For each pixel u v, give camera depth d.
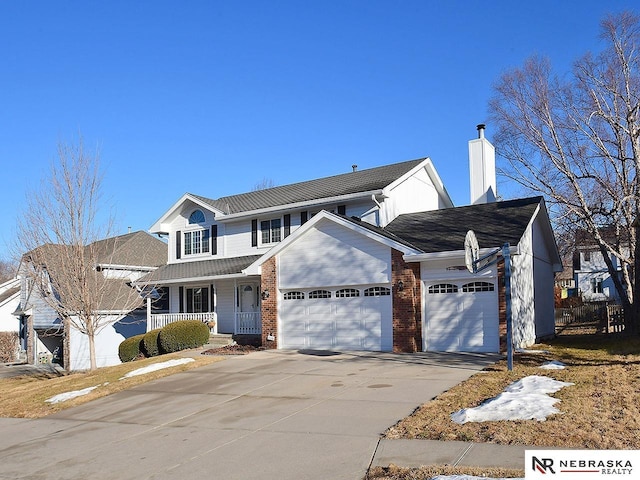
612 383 11.44
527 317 20.17
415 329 18.72
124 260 31.27
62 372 27.42
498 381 12.41
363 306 20.11
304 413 11.06
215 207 29.20
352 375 14.72
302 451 8.63
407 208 25.94
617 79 25.80
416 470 7.08
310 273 21.22
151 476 8.17
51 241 22.19
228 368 17.39
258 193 30.98
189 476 8.01
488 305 17.86
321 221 21.00
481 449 7.76
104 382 17.12
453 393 11.47
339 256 20.58
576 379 12.02
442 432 8.72
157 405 13.28
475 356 16.98
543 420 8.84
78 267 21.62
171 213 30.95
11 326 39.09
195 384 15.28
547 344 20.22
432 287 18.86
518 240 18.14
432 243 19.48
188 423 11.23
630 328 23.62
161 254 34.31
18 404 15.75
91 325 21.75
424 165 27.23
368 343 19.88
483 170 24.94
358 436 9.09
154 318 27.92
